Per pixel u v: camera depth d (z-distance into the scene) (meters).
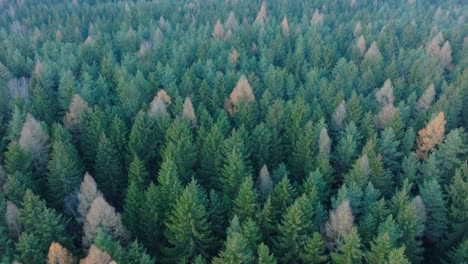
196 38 110.69
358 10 145.00
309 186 48.75
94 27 119.38
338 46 112.31
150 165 62.78
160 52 101.12
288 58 97.25
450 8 146.50
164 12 137.38
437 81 85.06
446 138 59.97
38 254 38.03
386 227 40.34
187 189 41.66
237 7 145.38
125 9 133.50
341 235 41.16
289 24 124.12
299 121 63.03
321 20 122.19
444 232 49.66
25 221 40.41
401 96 81.75
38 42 108.62
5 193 46.03
